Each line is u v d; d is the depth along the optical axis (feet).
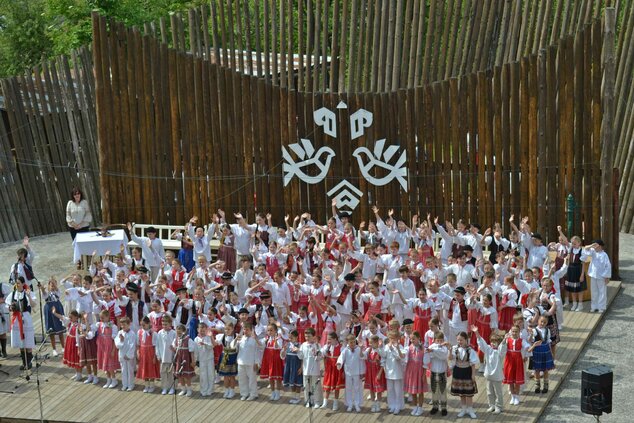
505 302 77.00
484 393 72.54
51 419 70.95
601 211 93.20
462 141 98.17
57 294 80.89
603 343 80.84
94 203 115.34
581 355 78.79
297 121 101.45
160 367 74.95
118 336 75.15
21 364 80.74
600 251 85.66
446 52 105.70
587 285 87.86
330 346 70.95
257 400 73.26
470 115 97.50
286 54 110.63
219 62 101.86
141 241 89.92
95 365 76.69
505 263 80.18
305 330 74.74
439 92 98.22
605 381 62.18
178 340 73.87
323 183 101.76
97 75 101.65
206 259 89.45
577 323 83.71
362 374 70.74
